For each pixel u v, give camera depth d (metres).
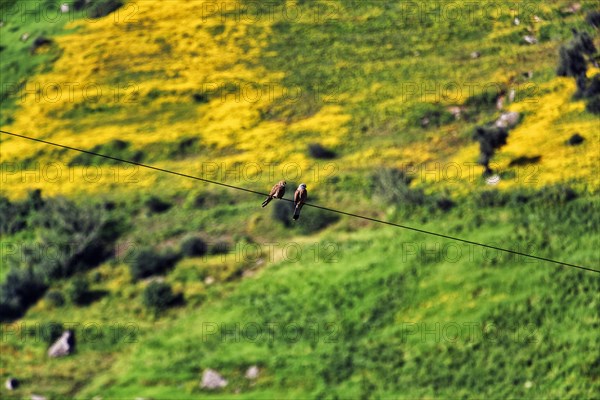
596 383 153.62
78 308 186.75
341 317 171.12
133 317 182.00
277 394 157.00
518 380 155.25
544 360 158.38
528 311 168.25
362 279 179.62
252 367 163.00
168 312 182.00
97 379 167.25
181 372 164.62
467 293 173.62
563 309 168.00
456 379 156.25
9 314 185.62
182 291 187.12
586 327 163.62
